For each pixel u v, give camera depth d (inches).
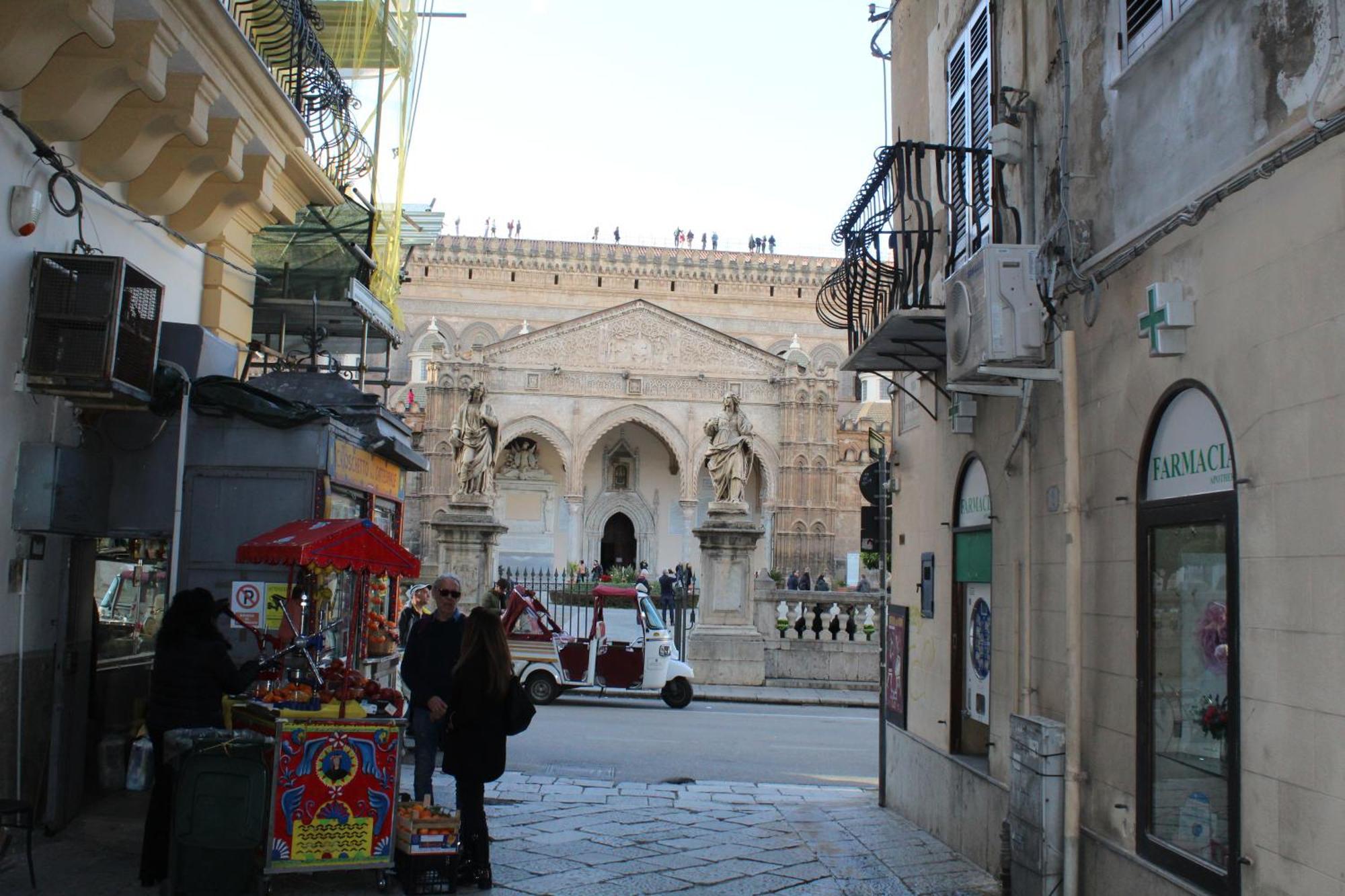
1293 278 192.5
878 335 376.8
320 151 498.9
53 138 323.9
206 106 351.6
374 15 618.2
